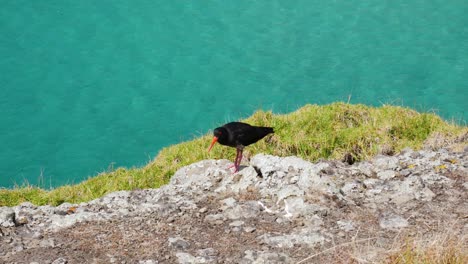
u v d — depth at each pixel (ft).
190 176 38.96
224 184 35.96
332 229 30.45
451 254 26.63
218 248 29.19
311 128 56.24
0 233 30.86
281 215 32.07
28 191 49.83
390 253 27.20
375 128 54.95
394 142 52.85
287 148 53.21
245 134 40.04
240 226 31.17
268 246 29.19
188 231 30.94
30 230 31.27
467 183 34.71
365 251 27.96
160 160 54.65
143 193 35.91
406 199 33.24
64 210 33.83
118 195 35.35
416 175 35.96
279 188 34.53
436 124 55.77
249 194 34.53
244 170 36.42
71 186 51.60
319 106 60.70
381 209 32.40
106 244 29.78
